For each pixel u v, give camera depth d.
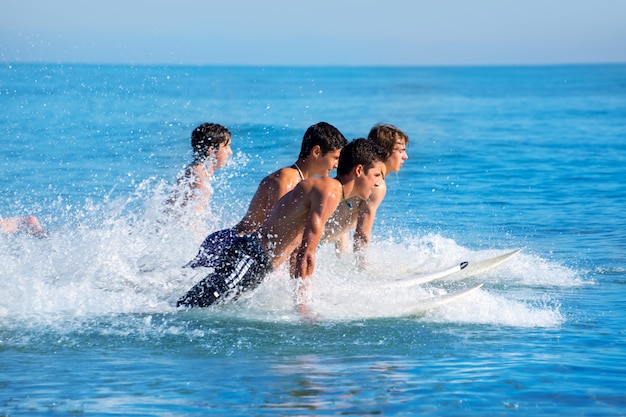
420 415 8.84
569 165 37.88
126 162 35.66
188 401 9.34
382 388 9.74
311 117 73.94
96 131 49.34
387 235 21.44
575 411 8.96
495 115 85.25
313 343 11.86
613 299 14.73
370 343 11.83
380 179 14.74
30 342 11.90
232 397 9.46
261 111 79.19
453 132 60.47
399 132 16.94
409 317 13.35
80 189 28.03
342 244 17.73
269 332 12.47
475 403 9.21
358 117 78.38
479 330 12.57
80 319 13.16
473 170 36.22
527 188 30.39
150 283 15.49
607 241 20.48
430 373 10.33
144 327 12.76
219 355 11.27
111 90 90.50
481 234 21.66
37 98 72.75
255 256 14.20
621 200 27.23
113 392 9.67
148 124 54.81
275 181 15.55
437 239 20.62
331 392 9.62
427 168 37.00
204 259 15.80
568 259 18.44
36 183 29.22
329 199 13.86
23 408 9.14
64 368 10.66
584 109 98.31
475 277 16.83
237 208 24.28
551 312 13.70
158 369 10.61
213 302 14.00
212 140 18.61
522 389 9.67
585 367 10.57
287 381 10.03
